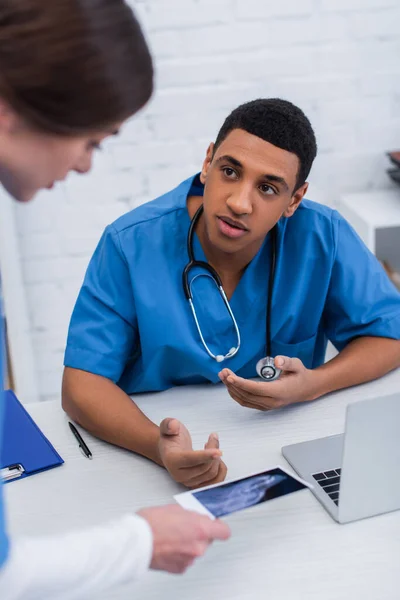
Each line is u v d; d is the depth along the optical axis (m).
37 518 0.98
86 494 1.03
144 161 2.12
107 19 0.62
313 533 0.95
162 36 2.01
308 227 1.30
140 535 0.75
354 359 1.28
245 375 1.33
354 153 2.20
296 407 1.22
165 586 0.88
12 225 2.05
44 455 1.10
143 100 0.66
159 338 1.24
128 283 1.25
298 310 1.31
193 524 0.80
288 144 1.07
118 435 1.12
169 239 1.25
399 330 1.33
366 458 0.93
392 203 2.13
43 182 0.69
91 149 0.70
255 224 1.10
